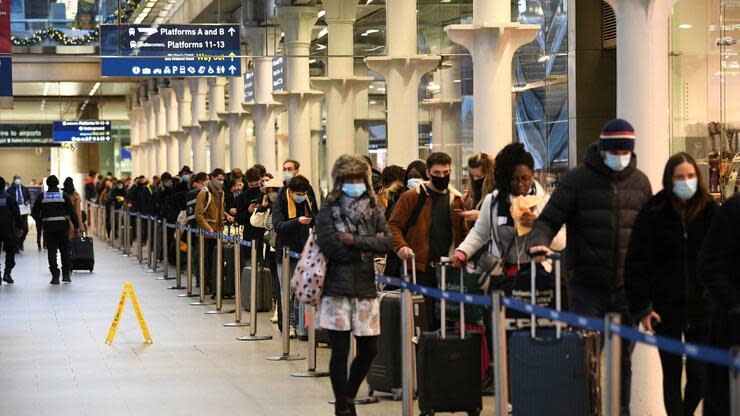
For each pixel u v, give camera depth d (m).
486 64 16.75
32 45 26.22
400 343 11.17
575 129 23.42
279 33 27.84
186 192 26.94
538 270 9.56
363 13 27.31
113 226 41.00
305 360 14.14
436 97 26.58
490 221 9.95
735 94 18.88
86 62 41.44
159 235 31.92
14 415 10.98
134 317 19.11
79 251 28.72
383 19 27.28
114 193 43.41
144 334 16.03
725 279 7.48
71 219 26.47
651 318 8.36
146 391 12.16
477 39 16.84
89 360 14.43
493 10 16.86
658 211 8.24
